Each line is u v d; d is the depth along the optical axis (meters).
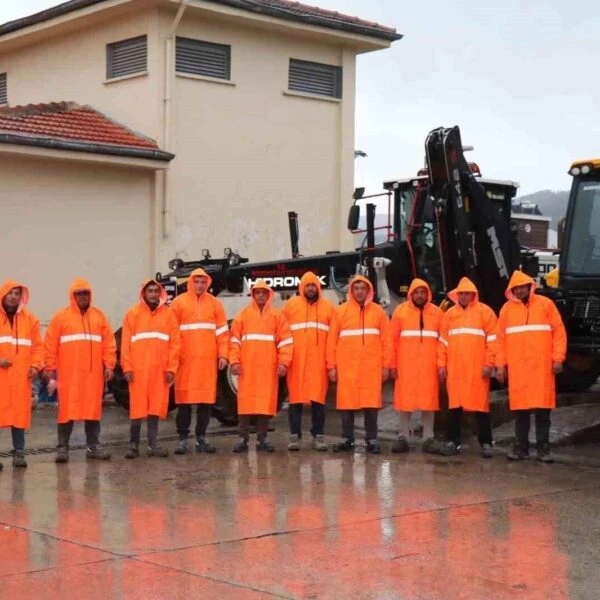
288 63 20.91
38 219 17.33
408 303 11.84
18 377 10.63
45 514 8.52
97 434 11.30
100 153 17.62
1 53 22.36
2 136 16.28
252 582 6.61
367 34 21.47
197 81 19.47
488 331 11.42
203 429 11.77
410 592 6.43
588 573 6.85
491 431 11.96
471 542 7.63
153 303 11.39
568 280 12.79
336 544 7.55
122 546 7.48
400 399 11.66
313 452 11.77
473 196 13.03
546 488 9.70
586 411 13.41
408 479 10.11
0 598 6.29
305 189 21.20
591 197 12.77
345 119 21.78
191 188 19.41
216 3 19.05
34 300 17.31
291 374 11.80
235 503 8.95
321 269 14.77
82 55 20.47
